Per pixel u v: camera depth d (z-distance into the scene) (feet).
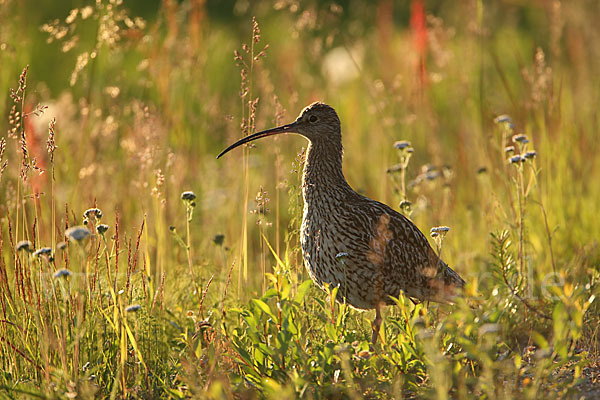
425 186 45.42
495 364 25.09
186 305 32.55
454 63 58.39
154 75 45.75
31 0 65.21
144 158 39.01
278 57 63.26
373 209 31.30
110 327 29.25
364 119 57.98
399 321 28.40
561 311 24.59
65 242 29.50
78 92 56.13
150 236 39.50
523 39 73.72
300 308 28.55
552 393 24.61
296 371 25.67
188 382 24.99
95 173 43.52
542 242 39.50
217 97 50.16
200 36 49.65
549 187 41.55
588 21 62.39
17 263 29.30
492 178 44.65
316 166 32.55
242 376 27.25
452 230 40.52
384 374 27.20
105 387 27.32
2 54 44.88
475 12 53.42
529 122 44.75
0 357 28.27
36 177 38.45
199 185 46.73
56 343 27.53
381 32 63.21
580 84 55.77
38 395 24.89
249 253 40.27
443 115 55.62
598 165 47.19
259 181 47.06
